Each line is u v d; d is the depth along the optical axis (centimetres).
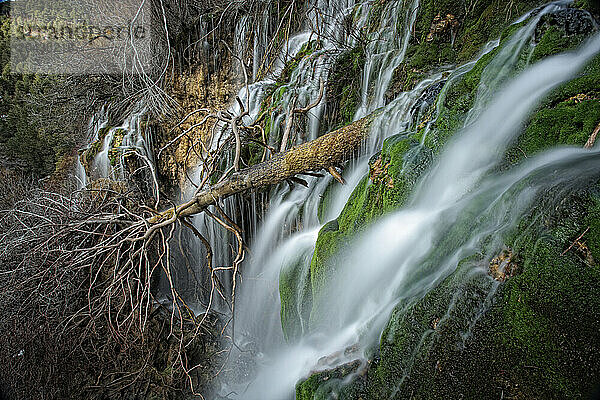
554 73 291
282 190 600
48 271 505
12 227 603
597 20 299
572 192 201
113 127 948
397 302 269
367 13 691
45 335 495
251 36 930
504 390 189
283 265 464
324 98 620
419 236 289
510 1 435
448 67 467
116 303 537
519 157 268
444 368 214
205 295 679
